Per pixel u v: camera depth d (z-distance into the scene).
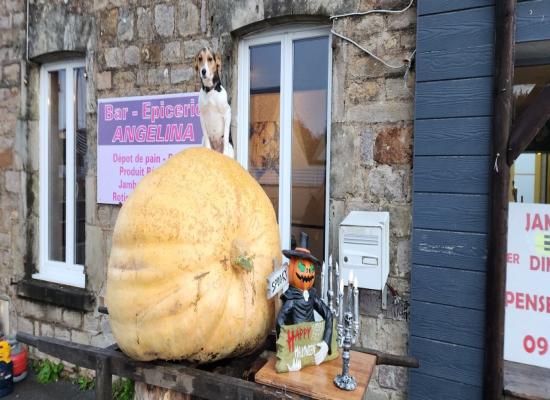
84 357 1.66
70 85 3.95
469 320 2.25
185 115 3.16
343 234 2.41
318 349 1.54
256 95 3.16
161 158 3.26
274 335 1.85
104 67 3.48
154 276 1.38
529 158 2.50
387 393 2.54
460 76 2.25
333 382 1.41
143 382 1.57
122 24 3.40
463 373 2.27
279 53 3.07
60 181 4.11
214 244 1.43
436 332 2.34
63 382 3.69
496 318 2.12
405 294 2.49
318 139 2.96
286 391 1.40
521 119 2.09
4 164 4.12
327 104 2.90
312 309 1.57
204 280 1.40
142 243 1.42
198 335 1.39
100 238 3.55
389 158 2.54
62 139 4.10
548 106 2.02
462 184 2.26
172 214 1.41
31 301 3.96
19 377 3.68
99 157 3.49
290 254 1.52
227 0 3.00
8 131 4.09
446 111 2.29
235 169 1.69
